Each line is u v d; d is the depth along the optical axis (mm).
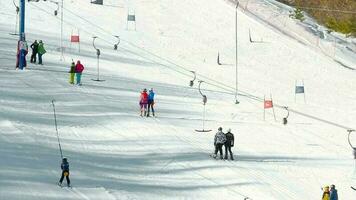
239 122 64125
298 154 55719
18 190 34250
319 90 90188
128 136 50656
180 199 38750
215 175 44906
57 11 101688
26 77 62969
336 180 49375
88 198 35500
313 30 130125
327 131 66562
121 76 74875
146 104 58000
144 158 46125
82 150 44906
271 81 89812
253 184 44094
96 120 53000
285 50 107562
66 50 81938
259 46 106438
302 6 151000
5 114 48844
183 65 88875
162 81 77250
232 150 53156
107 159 44219
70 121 51062
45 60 73688
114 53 86625
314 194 44500
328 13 148875
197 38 103812
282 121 67750
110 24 101875
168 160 46688
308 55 108375
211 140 54656
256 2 134125
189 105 67188
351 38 137750
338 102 84562
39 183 36156
